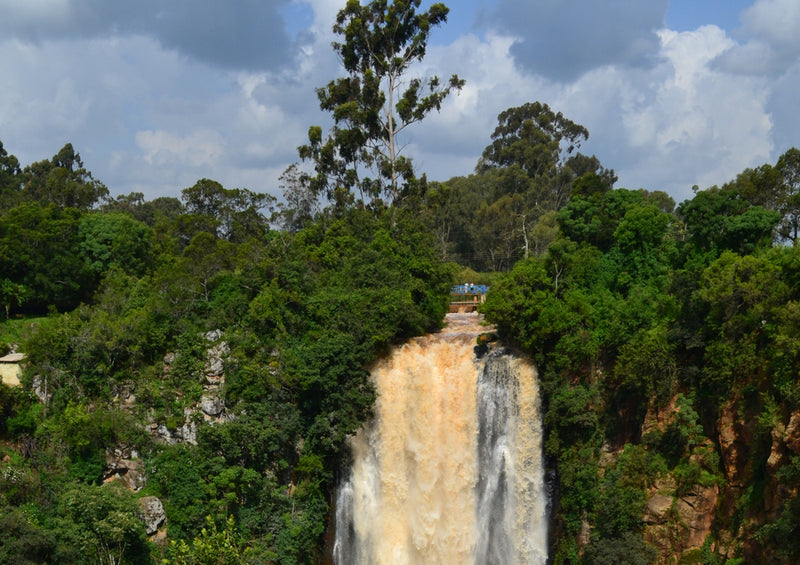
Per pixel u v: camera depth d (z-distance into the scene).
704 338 54.62
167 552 53.66
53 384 58.44
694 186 65.38
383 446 64.75
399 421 64.94
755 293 51.31
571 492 58.16
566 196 149.00
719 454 52.72
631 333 59.72
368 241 80.88
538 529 61.34
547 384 60.62
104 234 74.75
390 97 91.44
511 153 161.50
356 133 88.12
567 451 59.16
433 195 91.31
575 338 60.31
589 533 57.53
